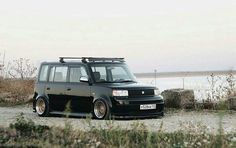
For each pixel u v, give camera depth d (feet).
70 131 34.68
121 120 51.55
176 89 65.92
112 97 51.65
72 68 56.24
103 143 33.24
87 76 54.34
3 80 86.07
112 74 55.47
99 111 52.80
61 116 58.29
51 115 59.11
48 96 57.93
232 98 60.80
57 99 57.00
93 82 53.72
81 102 54.44
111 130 35.14
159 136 34.50
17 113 62.08
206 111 60.75
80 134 34.06
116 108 51.37
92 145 32.09
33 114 61.21
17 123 37.86
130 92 52.11
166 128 43.47
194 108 63.82
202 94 65.21
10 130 35.99
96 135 34.99
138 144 33.12
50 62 59.16
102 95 52.39
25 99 79.51
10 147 30.89
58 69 57.88
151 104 53.06
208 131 39.65
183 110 62.18
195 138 34.06
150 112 53.01
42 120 51.96
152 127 44.14
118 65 56.90
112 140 32.89
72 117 56.24
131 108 51.60
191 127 41.55
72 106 55.26
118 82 54.60
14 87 81.97
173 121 50.08
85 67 54.85
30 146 30.91
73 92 55.26
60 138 33.55
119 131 34.81
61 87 56.59
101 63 55.77
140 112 52.19
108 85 52.75
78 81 55.26
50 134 34.73
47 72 58.95
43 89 58.65
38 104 58.75
